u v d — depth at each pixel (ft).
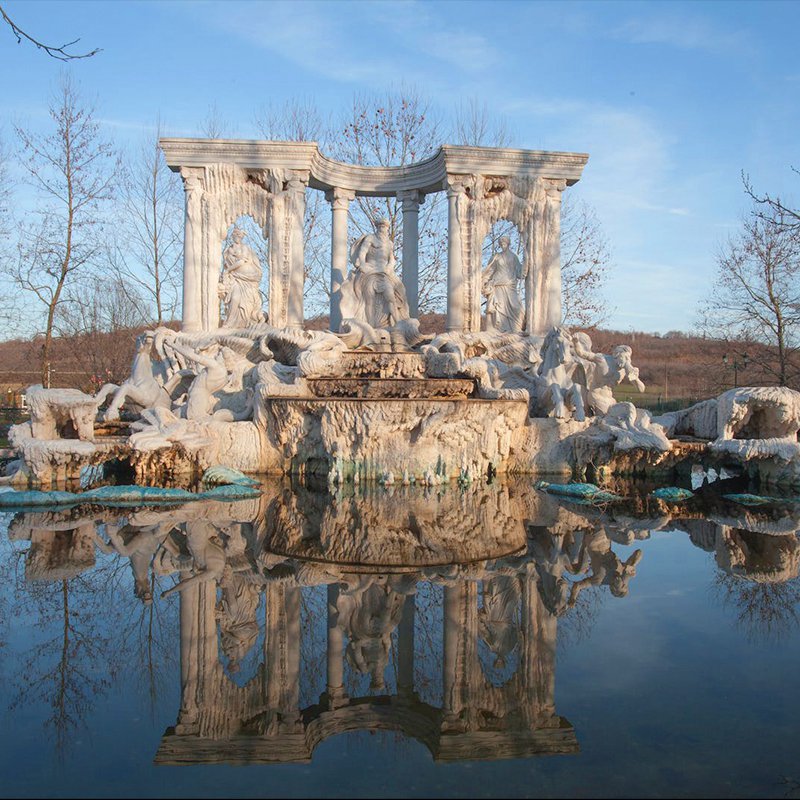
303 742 13.88
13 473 41.98
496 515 35.40
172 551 27.50
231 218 63.52
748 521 35.27
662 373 139.95
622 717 14.64
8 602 21.53
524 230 65.05
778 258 71.97
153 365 57.52
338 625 20.26
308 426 46.01
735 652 18.25
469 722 14.62
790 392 45.55
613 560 27.35
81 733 13.96
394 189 71.00
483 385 49.62
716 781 12.03
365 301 63.67
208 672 17.13
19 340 108.47
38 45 22.90
